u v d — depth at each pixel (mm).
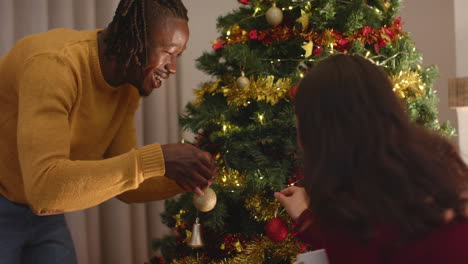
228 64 1527
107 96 1089
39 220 1106
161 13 988
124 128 1240
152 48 997
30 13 1953
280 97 1403
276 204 1378
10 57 986
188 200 1460
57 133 882
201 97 1598
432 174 582
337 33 1412
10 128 998
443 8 2662
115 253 2209
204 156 973
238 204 1537
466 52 2592
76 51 980
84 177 856
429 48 2691
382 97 625
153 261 1736
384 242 565
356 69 644
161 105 2340
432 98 1628
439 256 547
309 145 644
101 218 2209
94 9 2109
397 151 594
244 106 1524
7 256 1040
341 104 620
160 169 919
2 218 1032
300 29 1413
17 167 1021
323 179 602
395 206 563
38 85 886
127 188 909
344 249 586
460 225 575
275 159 1456
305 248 1360
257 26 1494
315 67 677
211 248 1542
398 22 1567
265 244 1405
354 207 569
